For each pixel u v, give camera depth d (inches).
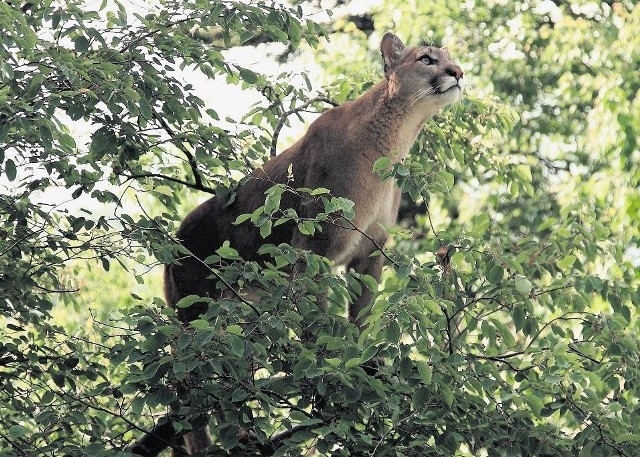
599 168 796.6
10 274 419.2
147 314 357.7
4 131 364.5
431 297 358.9
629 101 634.2
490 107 522.9
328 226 466.3
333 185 474.3
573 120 835.4
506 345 398.3
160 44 423.5
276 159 494.0
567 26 796.0
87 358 468.1
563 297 383.9
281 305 362.3
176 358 339.0
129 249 415.5
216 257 381.7
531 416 370.3
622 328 380.5
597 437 354.9
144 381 348.8
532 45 854.5
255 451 378.0
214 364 338.0
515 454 354.0
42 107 372.2
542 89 846.5
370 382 344.8
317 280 384.8
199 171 470.6
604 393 405.7
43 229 416.2
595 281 378.0
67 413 387.2
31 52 375.2
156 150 442.3
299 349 363.6
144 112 394.0
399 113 481.7
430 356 356.8
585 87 736.3
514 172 527.2
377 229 483.5
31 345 422.0
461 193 765.9
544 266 416.8
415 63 485.4
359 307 474.0
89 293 608.7
